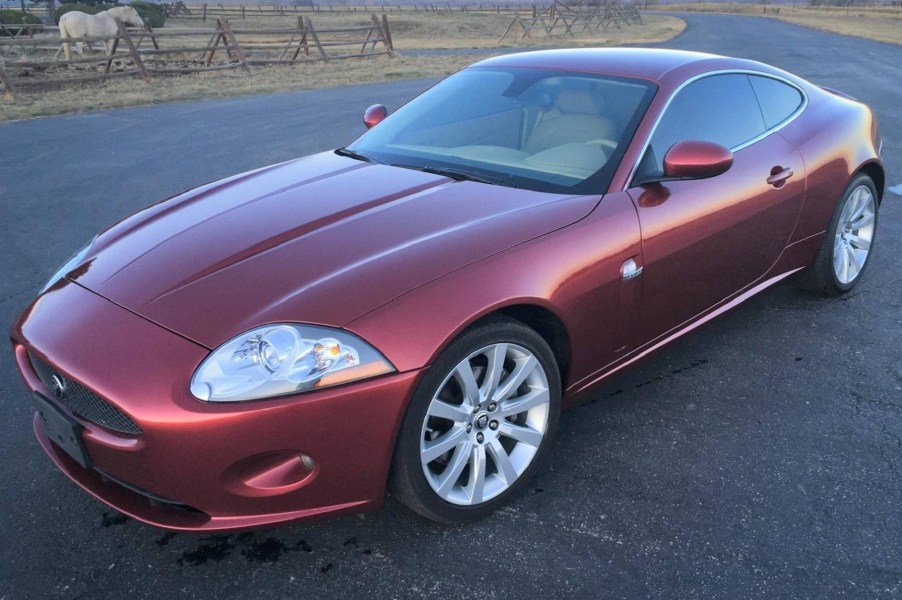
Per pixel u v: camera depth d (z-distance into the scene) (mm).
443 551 2373
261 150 8477
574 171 2922
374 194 2842
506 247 2428
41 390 2365
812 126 3867
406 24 44750
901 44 28000
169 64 18531
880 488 2695
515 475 2543
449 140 3332
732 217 3189
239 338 2068
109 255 2680
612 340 2824
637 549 2383
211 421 1973
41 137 9438
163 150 8562
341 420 2078
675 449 2912
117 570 2301
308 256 2369
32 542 2414
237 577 2271
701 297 3221
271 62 19094
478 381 2414
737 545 2402
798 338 3852
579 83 3352
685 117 3180
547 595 2195
